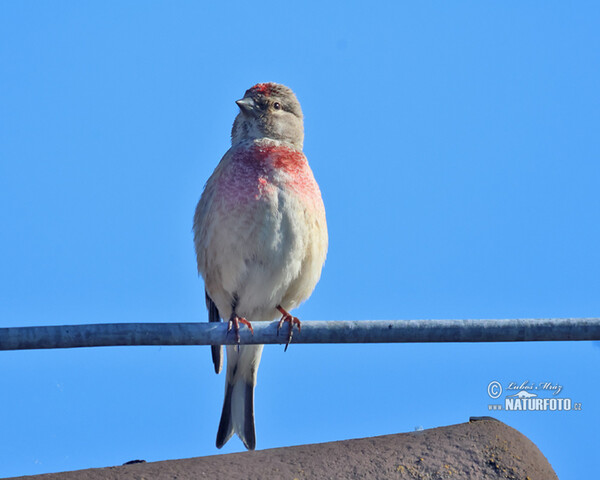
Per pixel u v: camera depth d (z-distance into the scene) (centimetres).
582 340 687
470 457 588
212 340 681
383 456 593
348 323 696
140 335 656
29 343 629
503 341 688
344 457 591
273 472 580
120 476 575
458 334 684
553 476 591
